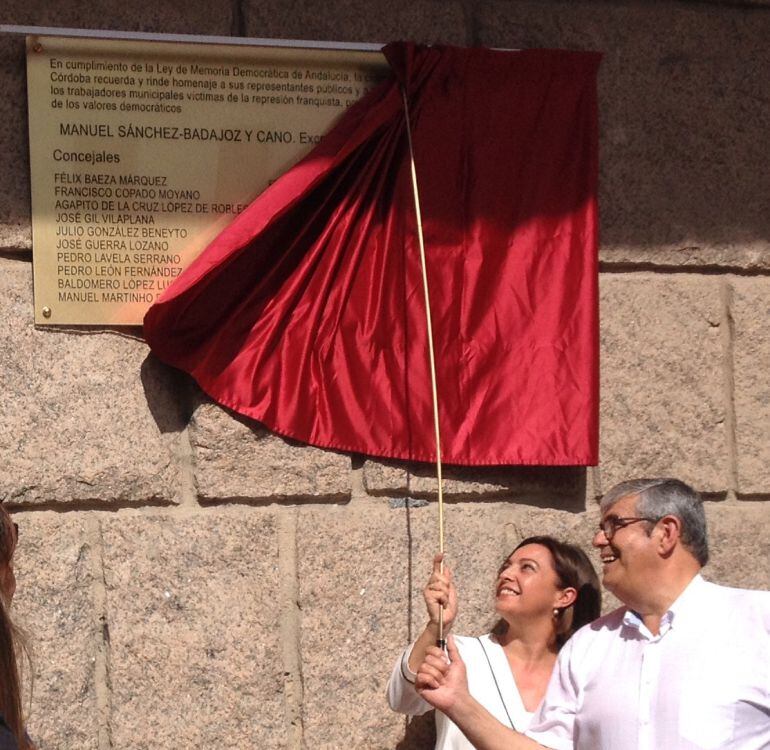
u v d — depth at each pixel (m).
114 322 4.30
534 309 4.50
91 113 4.31
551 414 4.46
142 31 4.41
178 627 4.26
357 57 4.52
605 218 4.77
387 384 4.41
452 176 4.48
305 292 4.38
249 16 4.51
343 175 4.39
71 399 4.25
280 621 4.36
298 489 4.37
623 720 3.42
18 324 4.25
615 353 4.73
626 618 3.54
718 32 4.94
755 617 3.40
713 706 3.32
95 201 4.30
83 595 4.23
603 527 3.61
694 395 4.79
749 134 4.93
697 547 3.53
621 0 4.88
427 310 4.25
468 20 4.73
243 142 4.43
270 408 4.30
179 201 4.37
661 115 4.86
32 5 4.33
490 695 4.08
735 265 4.89
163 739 4.21
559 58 4.58
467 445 4.43
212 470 4.30
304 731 4.32
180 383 4.37
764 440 4.85
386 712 4.39
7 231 4.27
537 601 4.15
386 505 4.48
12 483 4.17
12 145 4.29
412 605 4.45
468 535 4.53
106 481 4.25
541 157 4.55
